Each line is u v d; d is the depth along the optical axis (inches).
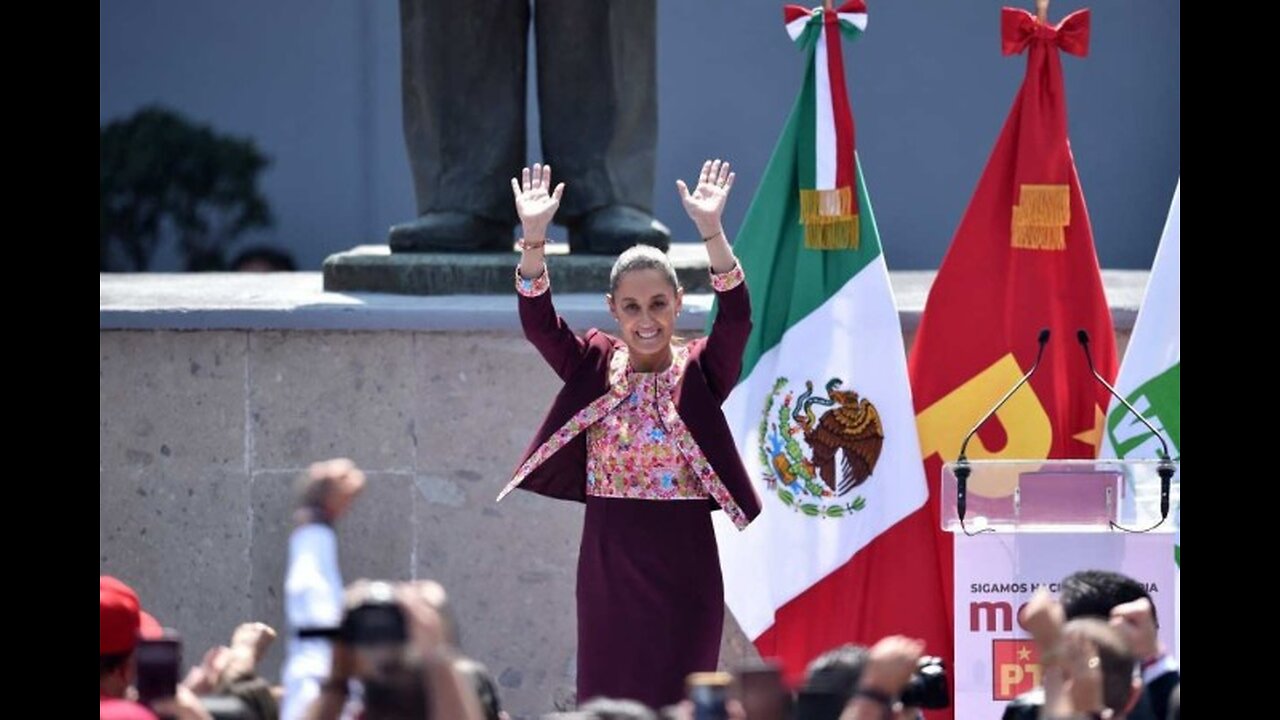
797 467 788.0
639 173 898.7
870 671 550.9
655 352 705.0
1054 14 1456.7
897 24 1472.7
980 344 785.6
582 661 711.1
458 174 898.7
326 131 1524.4
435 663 503.5
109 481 832.9
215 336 828.0
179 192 1491.1
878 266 788.0
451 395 821.9
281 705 625.6
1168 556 708.7
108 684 574.9
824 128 781.3
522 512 821.9
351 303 830.5
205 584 832.3
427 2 898.7
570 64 890.7
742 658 813.9
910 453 783.7
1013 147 785.6
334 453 826.8
